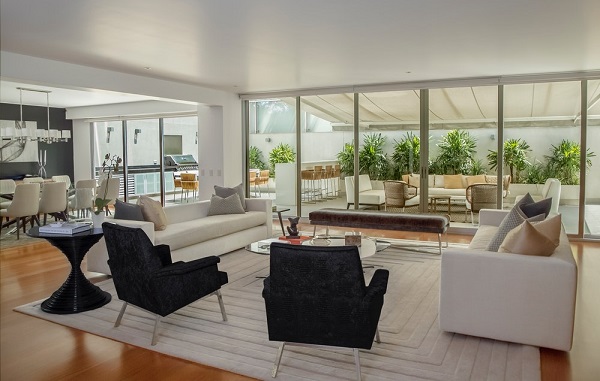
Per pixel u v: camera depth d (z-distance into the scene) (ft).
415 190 26.30
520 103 23.73
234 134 29.68
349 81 24.95
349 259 8.33
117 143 36.78
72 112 37.60
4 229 26.66
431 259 18.75
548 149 23.47
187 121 33.37
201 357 9.87
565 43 16.35
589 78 21.85
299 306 8.81
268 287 9.11
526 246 10.38
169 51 17.37
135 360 9.80
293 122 29.25
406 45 16.61
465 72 22.17
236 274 16.56
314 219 21.62
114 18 13.14
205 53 17.75
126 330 11.39
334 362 9.61
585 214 23.04
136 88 22.54
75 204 24.75
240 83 25.52
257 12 12.67
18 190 23.11
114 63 19.61
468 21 13.66
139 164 35.63
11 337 11.03
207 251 18.26
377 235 24.50
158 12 12.60
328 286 8.57
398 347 10.32
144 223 15.53
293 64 20.04
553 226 10.89
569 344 9.85
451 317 10.78
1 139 34.42
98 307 13.10
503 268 10.23
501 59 19.10
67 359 9.85
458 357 9.78
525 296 10.10
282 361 9.68
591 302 13.39
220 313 12.57
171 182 34.42
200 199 29.78
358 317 8.61
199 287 11.34
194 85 26.14
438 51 17.61
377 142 27.04
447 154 25.43
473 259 10.48
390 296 13.96
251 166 30.81
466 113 24.81
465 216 25.30
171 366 9.52
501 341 10.56
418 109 25.85
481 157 24.76
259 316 12.32
